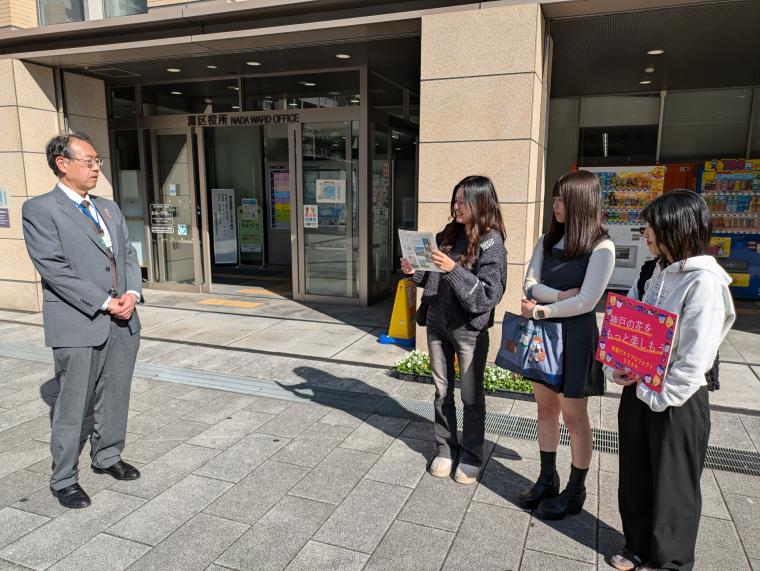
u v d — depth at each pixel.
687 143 9.12
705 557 2.53
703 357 2.08
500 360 2.84
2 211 7.00
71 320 2.89
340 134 7.48
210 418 4.04
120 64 6.95
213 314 7.21
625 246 8.80
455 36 4.84
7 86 6.69
